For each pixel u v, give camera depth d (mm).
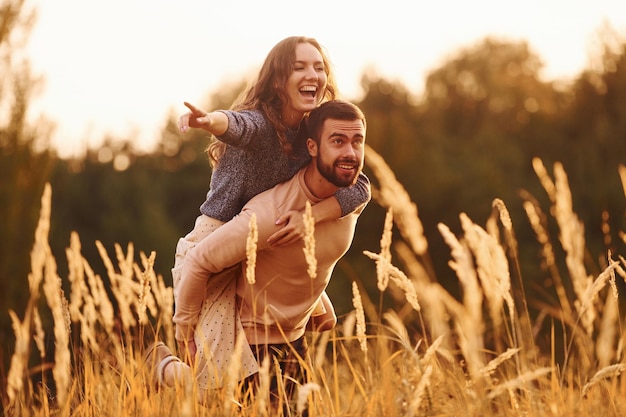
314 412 2842
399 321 2725
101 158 29641
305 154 3262
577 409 2758
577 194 17859
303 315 3264
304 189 3145
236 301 3268
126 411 3023
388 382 2660
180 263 3324
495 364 2621
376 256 2818
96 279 3705
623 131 18609
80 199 27297
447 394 2719
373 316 3391
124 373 3197
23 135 8688
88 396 3234
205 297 3221
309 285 3223
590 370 3082
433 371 2723
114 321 3693
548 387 3133
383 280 2857
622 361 2902
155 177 32719
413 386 2480
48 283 2881
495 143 29109
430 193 23859
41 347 3182
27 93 8812
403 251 2766
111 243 25484
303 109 3168
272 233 3057
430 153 27188
